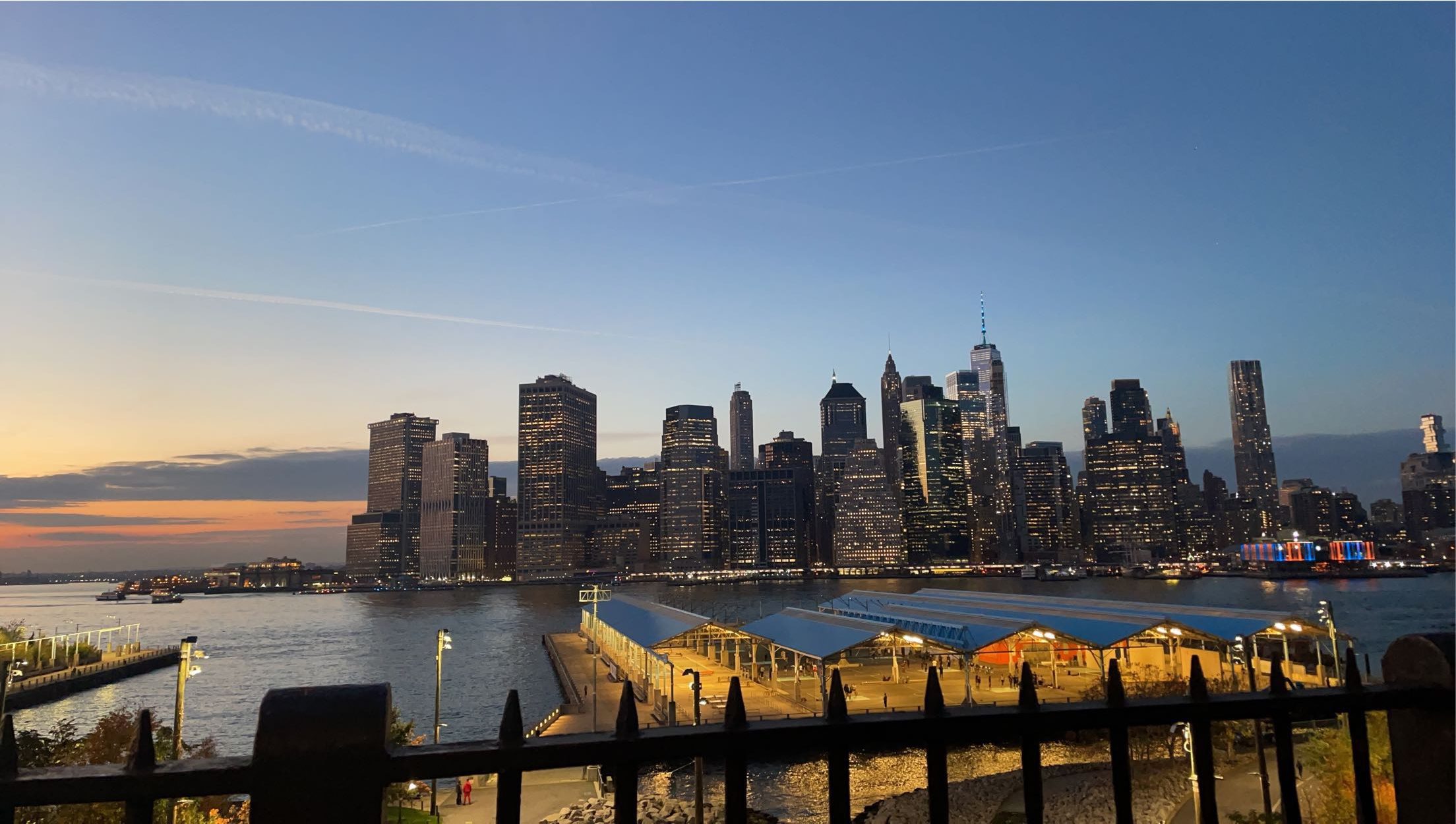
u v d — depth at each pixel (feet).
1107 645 255.70
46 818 81.51
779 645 312.09
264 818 11.71
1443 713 15.83
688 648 469.57
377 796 11.93
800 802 194.90
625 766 13.02
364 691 12.24
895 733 14.05
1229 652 248.73
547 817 156.87
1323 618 220.84
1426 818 16.11
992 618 310.65
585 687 367.04
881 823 177.88
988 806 174.91
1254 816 115.85
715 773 218.18
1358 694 15.87
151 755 11.86
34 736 118.42
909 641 285.23
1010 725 14.43
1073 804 168.96
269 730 11.80
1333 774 92.38
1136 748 189.78
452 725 362.74
